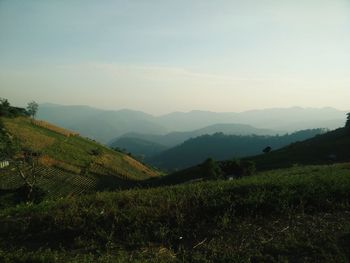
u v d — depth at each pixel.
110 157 120.75
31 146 88.75
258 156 112.56
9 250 11.50
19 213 15.45
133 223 12.85
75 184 77.56
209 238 11.69
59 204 16.02
